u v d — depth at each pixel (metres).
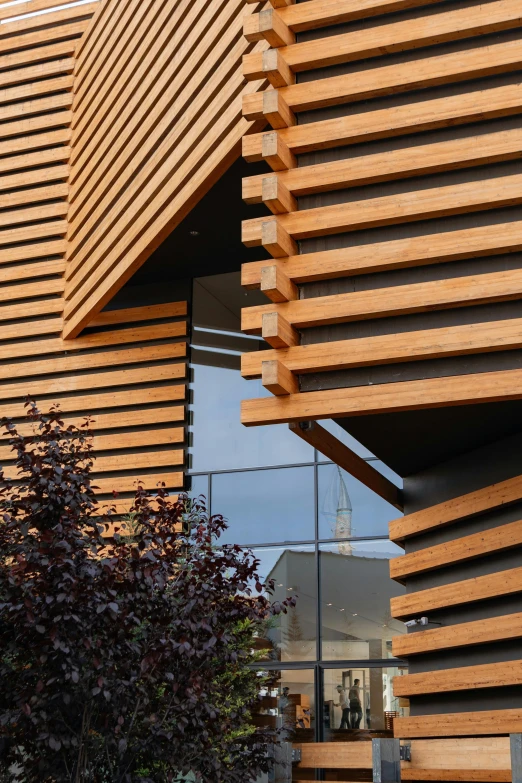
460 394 6.17
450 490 8.84
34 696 5.10
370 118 6.74
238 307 13.10
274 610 6.74
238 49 9.23
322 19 7.02
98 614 5.43
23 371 13.41
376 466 11.95
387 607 11.33
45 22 14.50
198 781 6.03
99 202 12.62
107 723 5.41
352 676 11.20
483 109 6.44
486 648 8.08
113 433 12.81
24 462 5.96
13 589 5.33
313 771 10.62
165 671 5.69
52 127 14.12
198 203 10.91
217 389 12.82
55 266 13.47
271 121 6.98
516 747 4.90
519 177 6.29
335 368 6.57
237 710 6.60
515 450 8.06
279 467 12.34
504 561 8.05
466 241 6.33
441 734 8.05
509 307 6.26
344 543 11.77
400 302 6.40
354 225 6.65
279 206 6.81
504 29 6.56
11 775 5.57
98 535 5.95
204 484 12.49
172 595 6.01
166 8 11.22
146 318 13.16
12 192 14.09
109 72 12.89
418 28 6.71
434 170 6.55
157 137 11.01
